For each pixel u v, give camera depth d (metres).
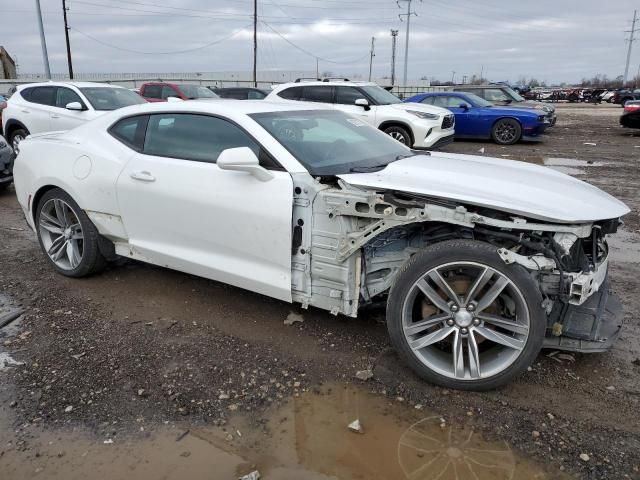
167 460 2.46
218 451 2.53
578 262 2.82
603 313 3.19
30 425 2.70
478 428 2.67
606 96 50.03
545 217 2.72
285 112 3.89
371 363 3.26
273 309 4.00
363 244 3.04
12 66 43.38
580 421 2.71
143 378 3.10
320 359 3.31
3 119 11.14
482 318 2.87
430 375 2.98
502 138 15.52
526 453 2.50
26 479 2.35
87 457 2.48
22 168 4.68
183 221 3.74
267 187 3.31
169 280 4.56
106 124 4.35
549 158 12.32
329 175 3.23
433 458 2.47
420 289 2.94
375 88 13.27
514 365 2.81
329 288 3.26
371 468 2.42
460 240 2.86
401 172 3.30
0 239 5.79
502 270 2.74
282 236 3.28
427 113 12.12
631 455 2.47
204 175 3.60
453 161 3.76
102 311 3.97
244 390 2.99
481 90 18.56
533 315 2.73
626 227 6.28
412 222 2.89
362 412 2.81
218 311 3.97
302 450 2.53
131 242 4.17
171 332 3.65
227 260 3.65
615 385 3.02
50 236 4.69
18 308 4.03
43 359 3.30
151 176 3.85
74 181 4.25
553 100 56.53
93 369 3.19
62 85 10.51
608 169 10.55
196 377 3.12
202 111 3.78
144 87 15.91
